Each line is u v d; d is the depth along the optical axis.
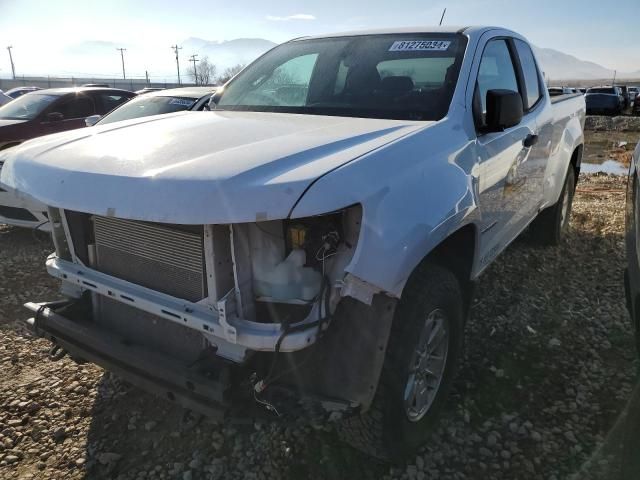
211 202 1.79
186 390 2.11
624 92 40.00
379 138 2.35
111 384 3.20
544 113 4.12
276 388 2.07
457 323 2.64
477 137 2.86
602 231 6.02
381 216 1.97
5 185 2.42
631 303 2.84
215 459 2.58
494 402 2.95
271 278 1.99
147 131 2.61
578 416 2.82
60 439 2.75
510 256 5.11
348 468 2.51
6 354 3.55
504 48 3.66
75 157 2.25
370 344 2.02
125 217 1.88
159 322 2.38
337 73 3.30
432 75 3.03
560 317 3.90
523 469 2.48
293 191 1.80
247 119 2.87
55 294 4.55
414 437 2.49
